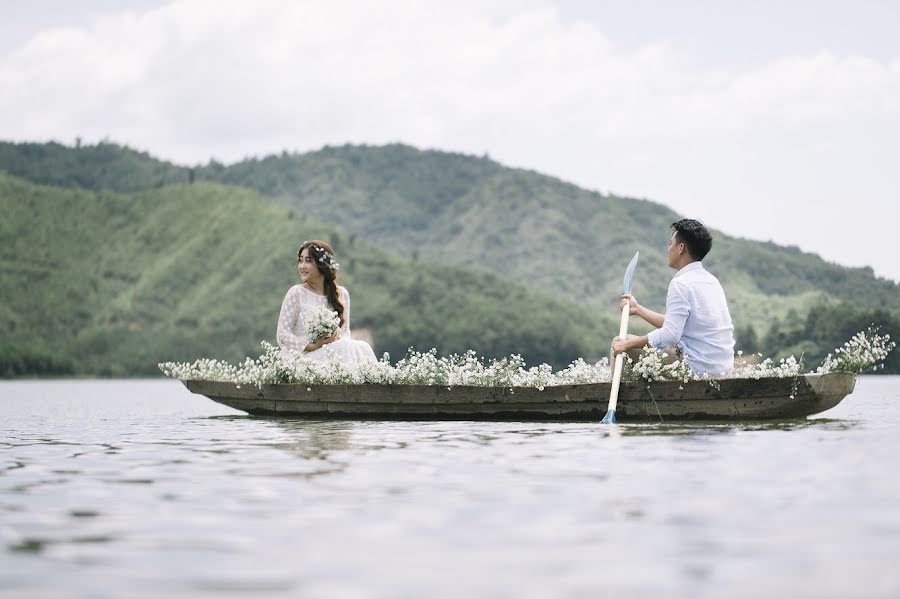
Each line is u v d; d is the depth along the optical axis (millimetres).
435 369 10086
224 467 5625
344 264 187125
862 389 26797
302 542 3445
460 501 4266
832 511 3957
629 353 9336
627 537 3492
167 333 188125
